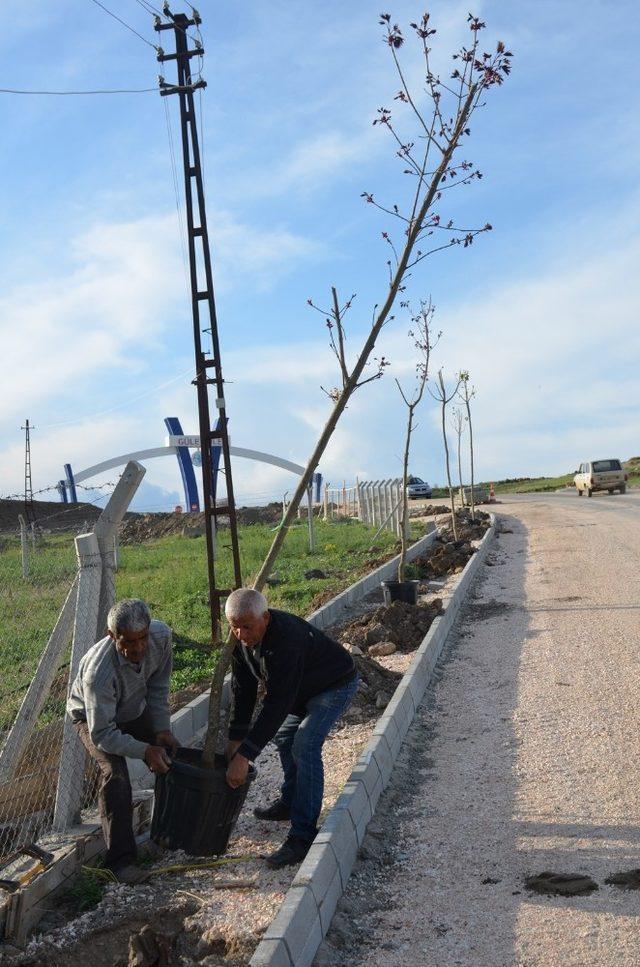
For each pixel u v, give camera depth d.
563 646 9.38
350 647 9.59
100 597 5.57
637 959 3.54
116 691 4.82
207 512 11.48
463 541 20.02
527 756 6.10
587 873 4.32
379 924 4.04
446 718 7.24
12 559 10.63
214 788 4.64
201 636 11.43
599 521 26.11
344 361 5.99
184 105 11.70
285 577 16.88
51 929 4.23
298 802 4.75
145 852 4.94
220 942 3.88
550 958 3.62
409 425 13.02
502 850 4.68
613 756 5.92
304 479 5.22
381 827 5.05
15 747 5.32
